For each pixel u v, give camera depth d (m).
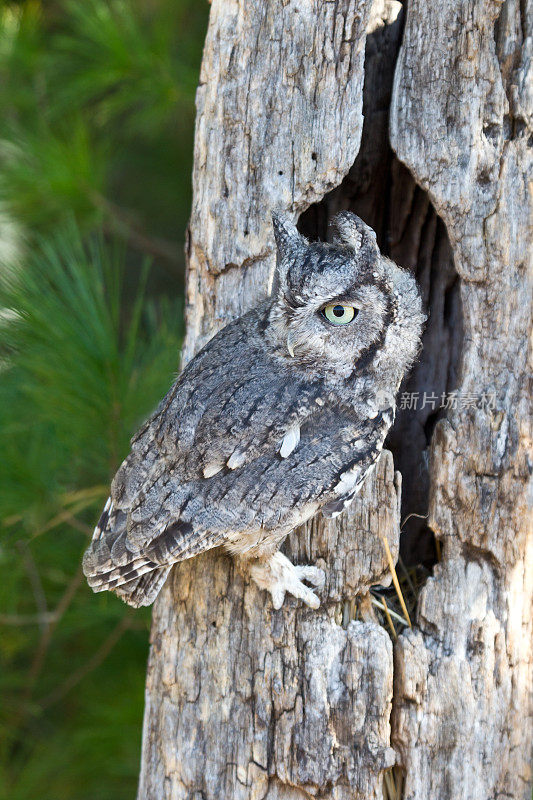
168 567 4.64
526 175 4.66
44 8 5.11
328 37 4.67
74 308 4.73
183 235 5.44
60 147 4.90
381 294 4.61
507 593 4.67
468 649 4.67
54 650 4.89
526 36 4.66
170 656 4.68
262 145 4.68
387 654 4.66
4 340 4.74
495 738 4.67
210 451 4.62
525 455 4.67
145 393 4.75
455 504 4.67
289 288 4.61
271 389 4.63
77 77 4.93
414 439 4.75
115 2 4.93
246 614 4.67
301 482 4.62
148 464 4.63
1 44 4.94
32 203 4.91
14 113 4.95
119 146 5.20
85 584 4.84
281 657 4.66
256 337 4.64
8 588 4.82
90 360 4.73
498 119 4.66
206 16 4.97
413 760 4.66
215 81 4.69
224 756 4.67
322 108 4.67
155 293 5.80
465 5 4.66
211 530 4.62
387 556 4.66
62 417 4.76
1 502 4.78
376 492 4.67
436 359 4.75
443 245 4.73
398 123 4.67
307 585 4.67
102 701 4.87
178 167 5.36
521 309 4.67
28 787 4.85
